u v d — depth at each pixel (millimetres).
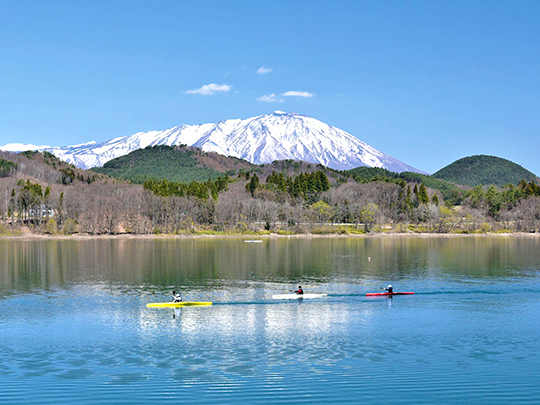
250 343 59938
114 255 156375
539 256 154875
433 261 141875
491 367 51312
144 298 87562
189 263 136500
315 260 144500
